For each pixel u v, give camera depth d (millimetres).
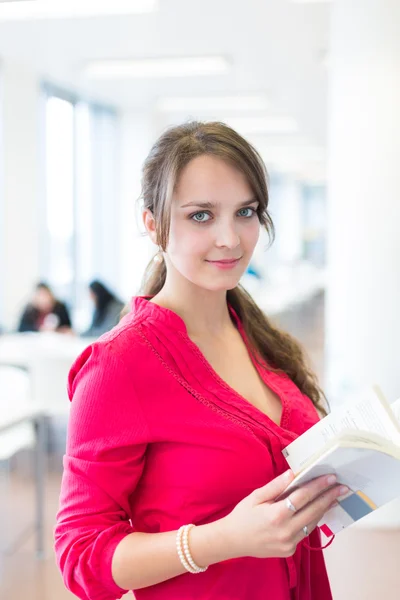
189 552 964
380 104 3381
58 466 4523
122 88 7754
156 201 1085
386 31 3338
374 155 3412
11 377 4367
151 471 1090
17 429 3498
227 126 1099
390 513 3523
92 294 5902
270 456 1080
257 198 1072
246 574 1073
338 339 3596
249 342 1312
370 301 3471
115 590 993
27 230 6918
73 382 1089
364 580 3020
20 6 4738
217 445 1057
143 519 1103
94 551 978
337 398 3574
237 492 1059
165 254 1171
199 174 1037
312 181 22062
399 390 3477
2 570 3121
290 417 1193
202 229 1062
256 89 7781
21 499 3986
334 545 3371
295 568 1132
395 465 869
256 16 4961
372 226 3447
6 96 6559
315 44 5750
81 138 8562
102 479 1022
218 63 6461
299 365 1377
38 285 5953
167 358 1074
